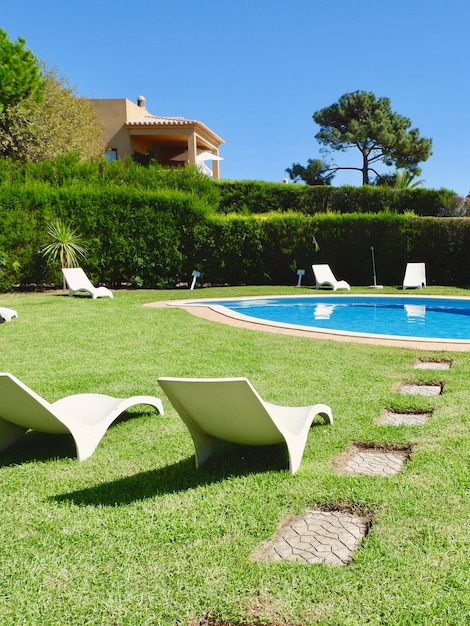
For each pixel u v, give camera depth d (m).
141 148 33.84
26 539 3.07
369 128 41.41
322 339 9.14
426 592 2.45
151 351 8.22
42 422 4.30
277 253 20.72
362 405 5.37
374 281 20.06
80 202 18.39
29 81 19.42
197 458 4.07
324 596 2.46
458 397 5.55
